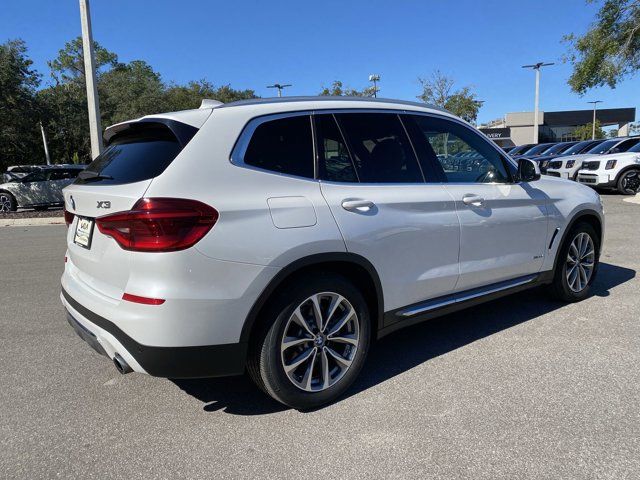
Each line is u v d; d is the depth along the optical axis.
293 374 3.01
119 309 2.65
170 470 2.55
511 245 4.12
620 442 2.68
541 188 4.46
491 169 4.13
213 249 2.61
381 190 3.31
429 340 4.18
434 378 3.48
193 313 2.59
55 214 14.98
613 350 3.82
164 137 2.91
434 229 3.52
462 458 2.58
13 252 8.84
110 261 2.74
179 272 2.55
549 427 2.83
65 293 3.28
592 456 2.57
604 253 7.15
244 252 2.69
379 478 2.45
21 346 4.23
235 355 2.75
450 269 3.68
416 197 3.44
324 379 3.10
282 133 3.06
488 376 3.47
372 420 2.97
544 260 4.50
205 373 2.71
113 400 3.29
